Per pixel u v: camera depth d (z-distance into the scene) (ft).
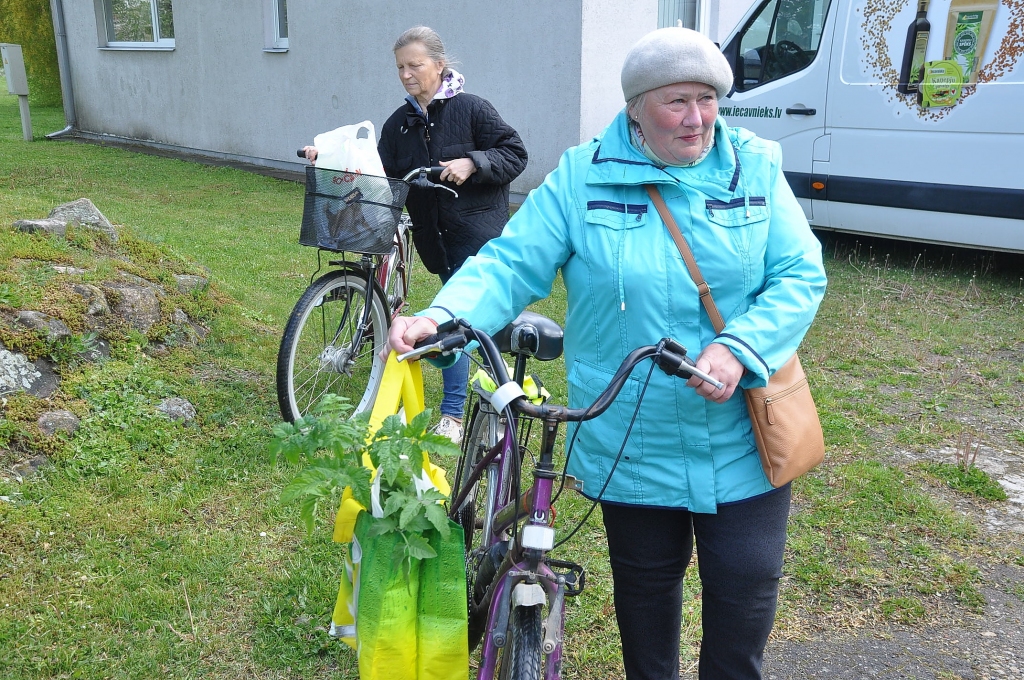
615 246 6.77
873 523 12.21
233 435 13.52
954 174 22.94
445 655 6.65
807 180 26.12
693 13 36.63
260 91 44.88
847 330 20.25
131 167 43.39
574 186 7.00
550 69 31.53
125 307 15.29
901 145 23.82
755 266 6.75
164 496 11.84
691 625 10.18
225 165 45.68
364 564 6.70
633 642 7.61
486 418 9.89
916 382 17.35
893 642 9.93
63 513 11.12
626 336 6.87
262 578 10.40
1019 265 25.63
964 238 23.30
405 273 15.93
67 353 13.67
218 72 46.96
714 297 6.75
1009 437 15.03
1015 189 21.97
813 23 25.54
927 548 11.62
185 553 10.73
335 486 7.01
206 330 16.55
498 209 14.02
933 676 9.40
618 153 6.86
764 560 6.93
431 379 16.46
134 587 10.09
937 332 20.16
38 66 78.74
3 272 14.56
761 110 26.99
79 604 9.70
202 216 31.14
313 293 13.55
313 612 9.86
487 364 6.68
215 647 9.29
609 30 31.09
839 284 23.99
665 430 6.86
